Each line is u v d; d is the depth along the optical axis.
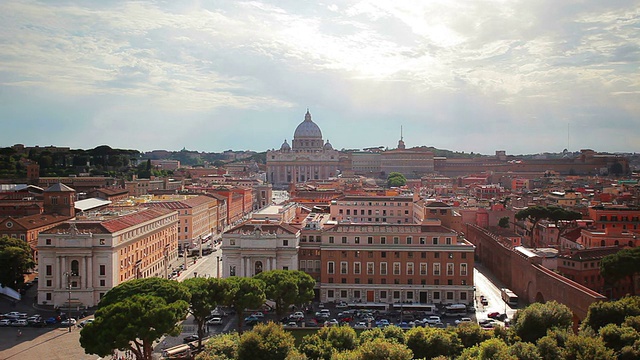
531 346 109.75
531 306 133.00
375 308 189.12
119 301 135.38
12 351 149.50
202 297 144.62
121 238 199.25
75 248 189.50
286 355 118.25
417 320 173.00
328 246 196.50
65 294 190.25
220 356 119.25
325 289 196.62
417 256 194.38
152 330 122.38
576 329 157.38
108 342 120.25
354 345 125.25
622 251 184.00
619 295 195.88
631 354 106.88
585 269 192.75
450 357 118.38
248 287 152.38
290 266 195.12
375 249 195.12
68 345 154.12
